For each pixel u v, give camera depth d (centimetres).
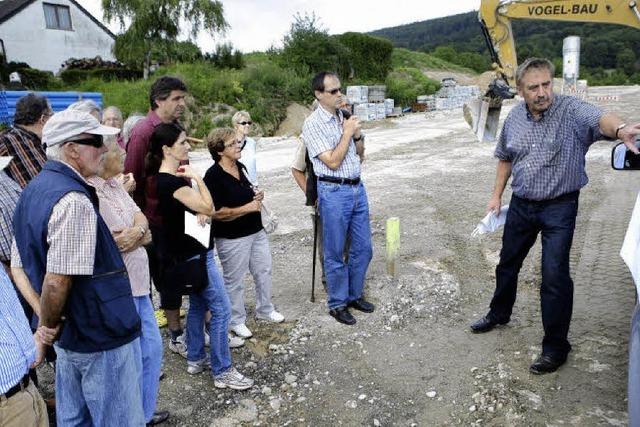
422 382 338
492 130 497
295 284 497
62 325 214
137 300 272
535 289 458
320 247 471
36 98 319
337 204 393
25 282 251
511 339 379
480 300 448
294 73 2203
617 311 406
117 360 222
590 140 314
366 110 2125
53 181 204
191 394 333
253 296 473
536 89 308
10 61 2533
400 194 822
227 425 305
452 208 729
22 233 206
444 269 511
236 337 388
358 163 405
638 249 245
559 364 335
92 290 212
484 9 584
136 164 344
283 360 368
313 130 386
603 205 706
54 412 311
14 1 2745
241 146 438
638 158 296
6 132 322
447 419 303
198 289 311
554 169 320
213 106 1812
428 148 1323
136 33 2072
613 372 328
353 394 330
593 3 547
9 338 190
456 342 382
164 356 378
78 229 199
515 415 297
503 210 383
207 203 306
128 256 270
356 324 415
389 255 479
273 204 797
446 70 4128
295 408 319
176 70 2000
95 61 2486
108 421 226
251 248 396
